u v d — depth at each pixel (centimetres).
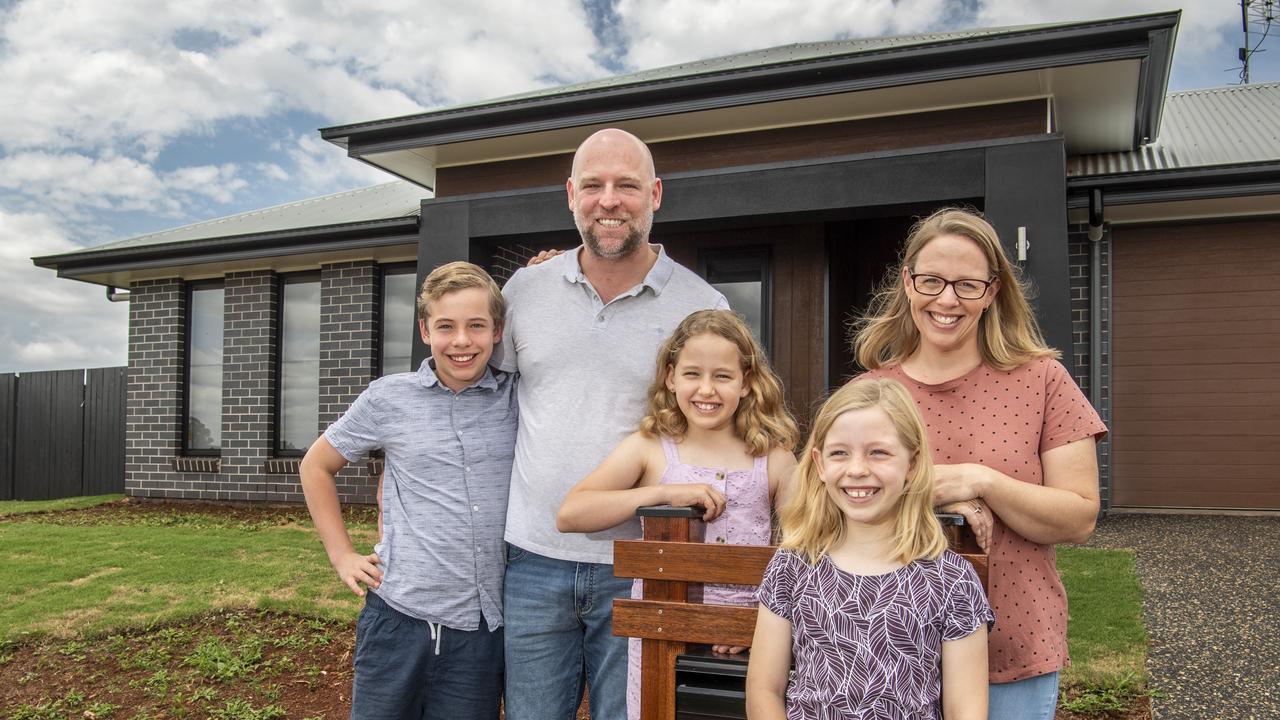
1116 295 796
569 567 232
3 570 619
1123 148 830
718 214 666
